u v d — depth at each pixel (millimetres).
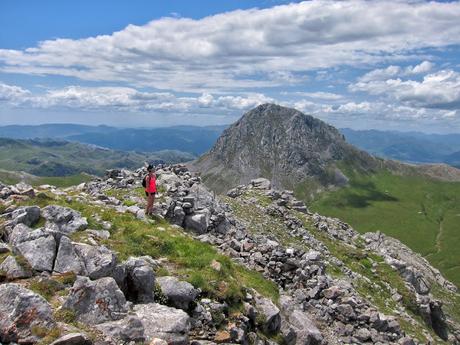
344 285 35562
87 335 14305
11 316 13828
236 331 20266
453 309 65750
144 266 19672
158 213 35656
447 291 73438
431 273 79750
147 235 26016
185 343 17156
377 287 46531
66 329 14391
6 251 19078
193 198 39156
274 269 33531
